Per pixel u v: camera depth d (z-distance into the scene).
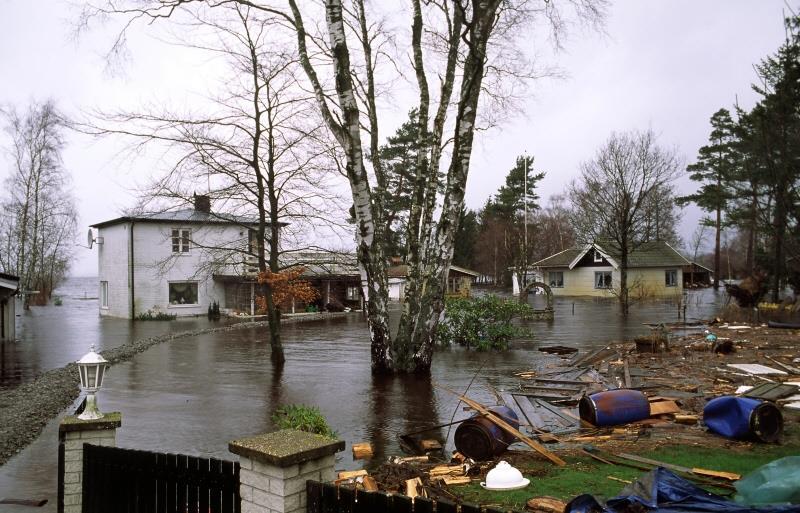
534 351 19.09
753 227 30.89
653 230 59.84
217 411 11.35
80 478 6.06
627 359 15.84
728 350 16.56
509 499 5.95
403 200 37.91
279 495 4.18
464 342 20.23
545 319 29.75
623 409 9.12
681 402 10.59
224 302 38.53
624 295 32.78
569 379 13.55
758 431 7.79
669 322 27.08
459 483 6.60
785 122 18.22
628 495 5.15
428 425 10.09
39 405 11.74
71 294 93.31
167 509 5.18
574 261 51.75
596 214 44.69
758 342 18.47
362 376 15.17
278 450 4.24
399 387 13.58
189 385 14.13
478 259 70.75
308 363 17.56
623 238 33.50
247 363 17.67
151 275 36.28
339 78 14.79
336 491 4.09
